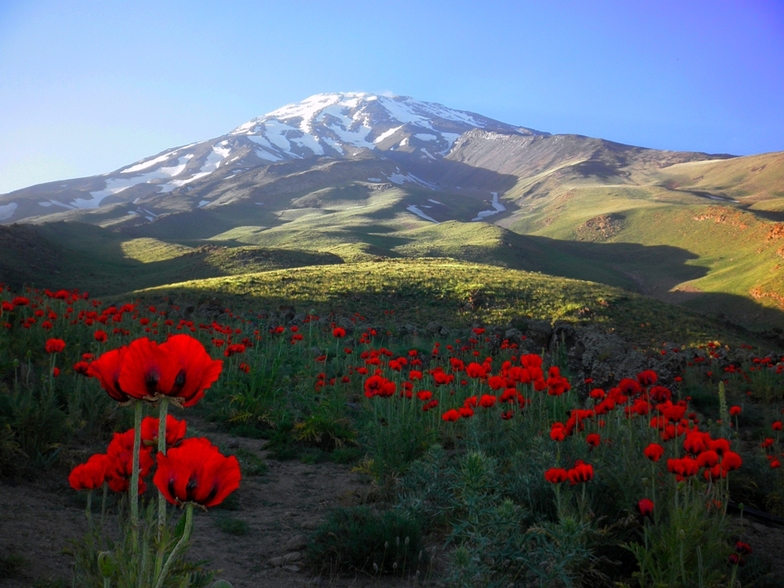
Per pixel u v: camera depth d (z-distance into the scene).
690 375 18.42
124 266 90.12
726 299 94.88
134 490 1.92
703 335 36.41
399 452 7.05
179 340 1.75
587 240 176.62
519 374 7.07
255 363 11.51
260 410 10.37
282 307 35.78
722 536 4.25
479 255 113.69
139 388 1.67
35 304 13.44
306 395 10.96
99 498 5.71
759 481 6.96
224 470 1.78
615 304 43.53
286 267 77.69
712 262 131.75
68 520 5.01
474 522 3.61
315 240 134.75
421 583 4.47
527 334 23.30
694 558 3.79
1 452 5.74
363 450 8.96
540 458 5.36
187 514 1.78
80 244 116.06
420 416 9.05
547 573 3.82
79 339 11.26
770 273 95.50
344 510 5.29
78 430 7.27
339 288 44.66
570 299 44.19
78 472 2.41
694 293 106.69
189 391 1.73
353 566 4.65
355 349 18.23
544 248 139.88
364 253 96.62
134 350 1.67
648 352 24.62
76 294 17.97
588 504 4.62
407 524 4.87
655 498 4.49
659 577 3.65
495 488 4.70
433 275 52.12
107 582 1.94
